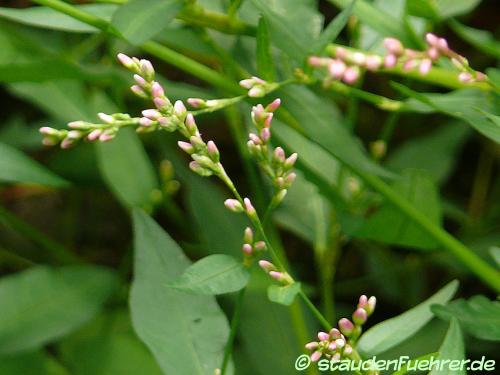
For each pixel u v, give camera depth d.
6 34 0.26
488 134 0.19
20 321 0.25
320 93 0.27
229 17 0.22
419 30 0.24
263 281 0.26
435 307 0.18
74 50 0.29
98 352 0.26
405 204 0.23
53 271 0.26
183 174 0.27
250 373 0.26
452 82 0.23
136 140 0.28
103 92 0.29
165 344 0.19
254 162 0.30
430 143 0.30
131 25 0.19
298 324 0.25
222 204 0.26
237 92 0.24
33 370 0.26
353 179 0.26
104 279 0.26
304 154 0.26
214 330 0.19
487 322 0.18
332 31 0.18
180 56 0.24
